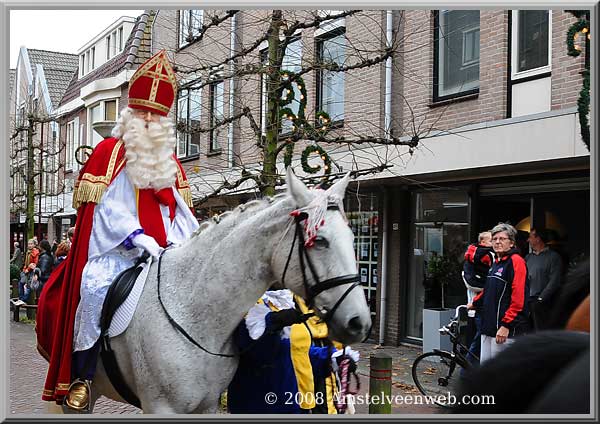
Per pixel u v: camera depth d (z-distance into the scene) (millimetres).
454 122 9328
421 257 10883
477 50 9266
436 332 9320
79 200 3914
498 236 6730
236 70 8016
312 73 11086
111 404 7301
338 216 3141
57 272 4246
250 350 3662
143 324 3449
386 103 10305
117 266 3777
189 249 3561
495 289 6637
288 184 3219
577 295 1789
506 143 8164
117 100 20812
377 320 11406
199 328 3371
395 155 9703
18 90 32000
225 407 6586
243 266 3322
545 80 8180
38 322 4191
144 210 4000
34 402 7348
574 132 7371
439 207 10547
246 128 12094
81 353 3682
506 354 1440
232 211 3527
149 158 3943
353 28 10680
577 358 1341
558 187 8602
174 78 4168
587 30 4797
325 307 3055
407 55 10117
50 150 24516
